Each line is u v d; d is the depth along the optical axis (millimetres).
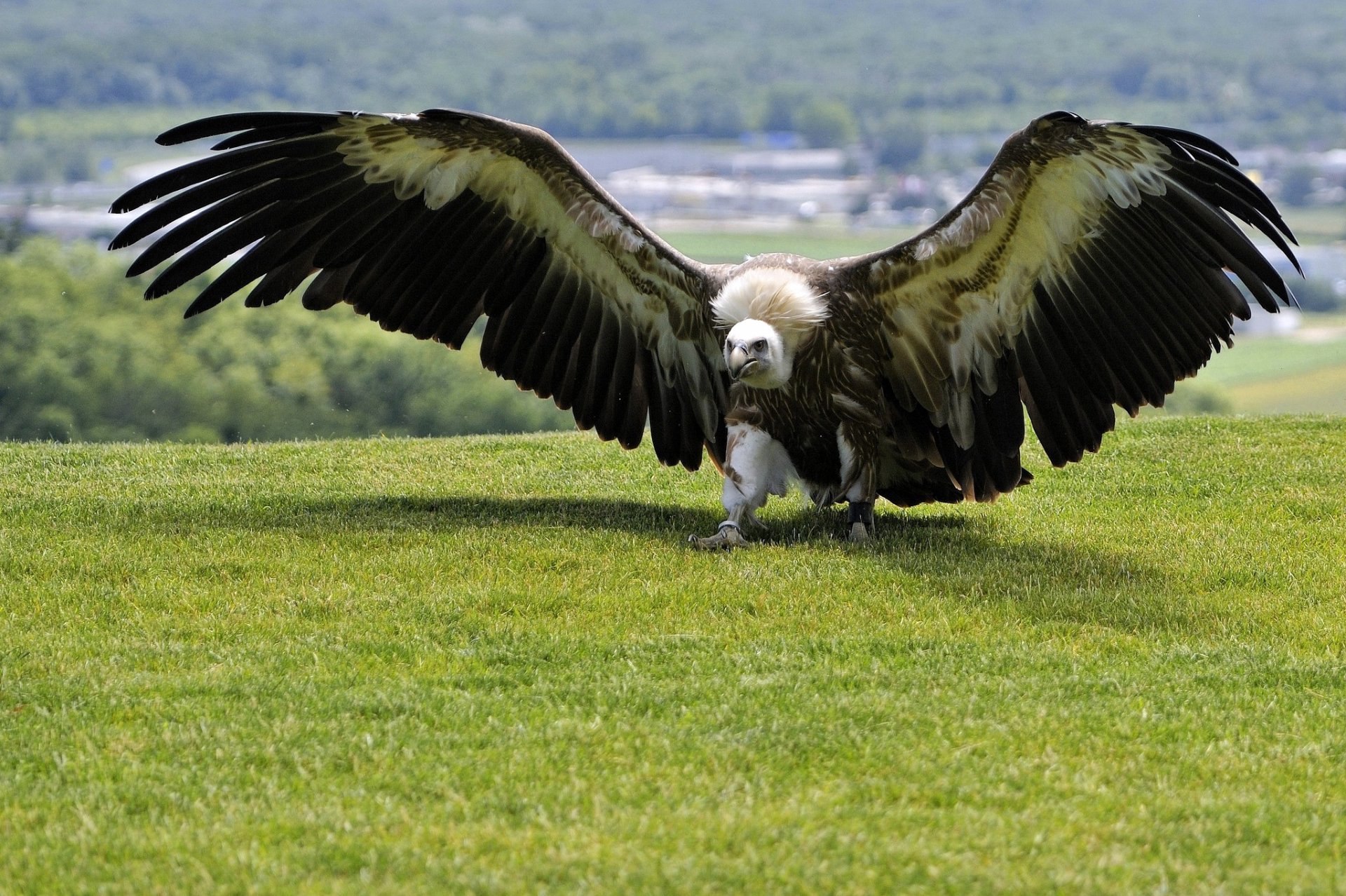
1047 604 11445
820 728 8961
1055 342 13125
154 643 10500
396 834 7758
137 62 193125
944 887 7246
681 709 9312
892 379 13289
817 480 13461
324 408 52969
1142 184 11977
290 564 12211
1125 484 15656
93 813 7988
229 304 55250
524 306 14086
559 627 10875
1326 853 7668
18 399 51469
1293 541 13375
